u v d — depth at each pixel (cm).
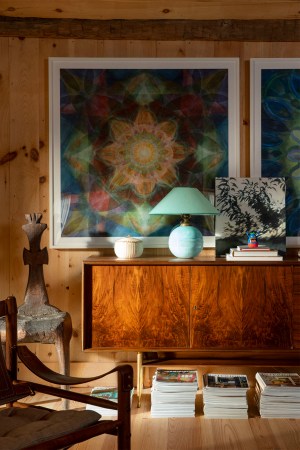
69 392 227
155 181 367
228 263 320
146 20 364
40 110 367
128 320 323
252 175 364
